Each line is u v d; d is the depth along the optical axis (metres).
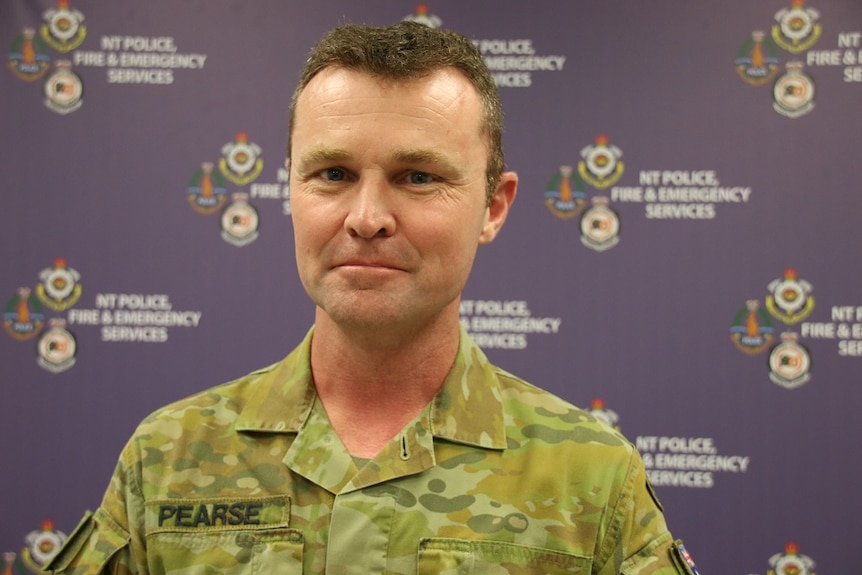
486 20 1.86
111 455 1.86
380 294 0.73
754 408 1.81
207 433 0.85
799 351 1.80
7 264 1.86
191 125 1.86
